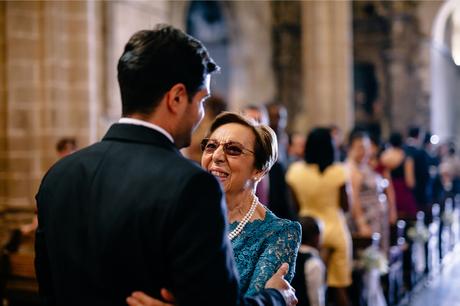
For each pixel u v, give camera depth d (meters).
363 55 23.69
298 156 10.78
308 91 16.95
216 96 5.71
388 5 23.23
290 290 2.48
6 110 8.54
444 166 16.50
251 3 21.23
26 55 8.55
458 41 26.16
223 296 2.04
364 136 7.80
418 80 23.44
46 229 2.23
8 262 6.66
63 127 8.75
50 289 2.34
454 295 9.48
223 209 2.11
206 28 19.88
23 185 8.55
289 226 2.68
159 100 2.19
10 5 8.48
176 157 2.14
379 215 7.93
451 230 13.39
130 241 2.05
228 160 2.76
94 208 2.12
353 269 7.50
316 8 16.69
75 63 8.87
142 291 2.07
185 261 2.00
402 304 8.94
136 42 2.20
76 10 8.82
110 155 2.19
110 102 12.56
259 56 21.72
